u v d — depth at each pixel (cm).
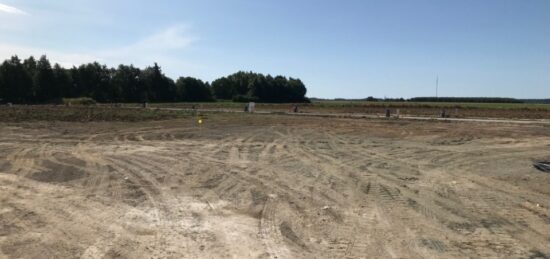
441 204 970
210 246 692
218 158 1630
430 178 1270
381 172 1361
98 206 932
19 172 1334
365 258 648
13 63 9388
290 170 1380
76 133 2588
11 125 3023
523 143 2186
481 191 1102
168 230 771
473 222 835
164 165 1462
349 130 2872
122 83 11256
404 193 1073
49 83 9862
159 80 11569
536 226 811
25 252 666
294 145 2058
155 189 1098
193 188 1112
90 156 1667
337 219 848
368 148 1962
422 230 783
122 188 1107
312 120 3819
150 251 670
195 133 2628
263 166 1452
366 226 805
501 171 1393
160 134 2566
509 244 712
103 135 2492
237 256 650
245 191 1084
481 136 2508
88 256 650
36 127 2920
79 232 760
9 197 1010
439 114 5144
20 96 9319
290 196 1035
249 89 12925
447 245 706
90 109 5094
